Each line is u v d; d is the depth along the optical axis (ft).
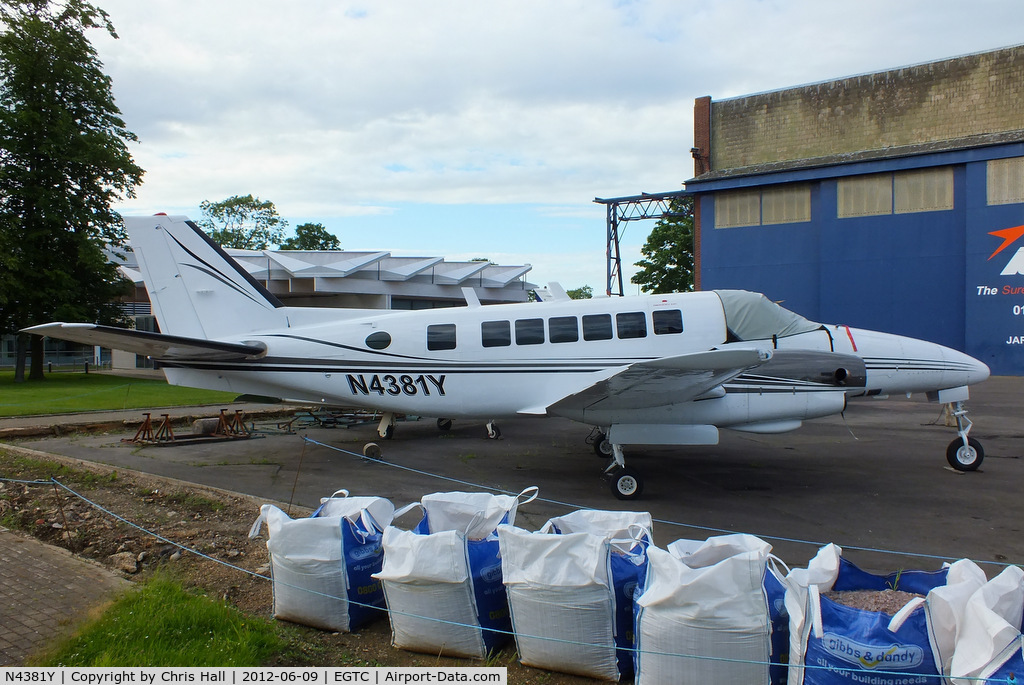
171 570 17.34
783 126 95.81
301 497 26.91
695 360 23.97
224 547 19.34
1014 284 75.66
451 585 12.55
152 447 39.47
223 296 36.50
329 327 34.88
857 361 29.86
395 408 34.27
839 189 85.25
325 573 13.83
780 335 31.71
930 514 24.14
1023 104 80.59
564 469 33.01
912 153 80.02
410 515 23.88
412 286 110.93
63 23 96.17
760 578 10.68
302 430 46.98
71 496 25.20
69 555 17.92
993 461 34.12
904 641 9.78
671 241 161.27
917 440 40.81
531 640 12.23
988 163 76.48
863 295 84.38
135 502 24.41
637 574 12.05
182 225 36.58
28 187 91.20
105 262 97.30
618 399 28.32
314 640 13.64
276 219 234.58
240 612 14.28
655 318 31.60
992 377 76.28
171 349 33.37
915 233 81.30
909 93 87.45
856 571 12.28
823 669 9.89
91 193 98.02
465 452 38.09
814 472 31.78
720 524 23.09
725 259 93.61
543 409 30.71
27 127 90.12
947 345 80.23
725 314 31.55
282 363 34.71
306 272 100.37
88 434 44.88
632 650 11.34
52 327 29.50
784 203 89.56
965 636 9.52
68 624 13.67
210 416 50.67
